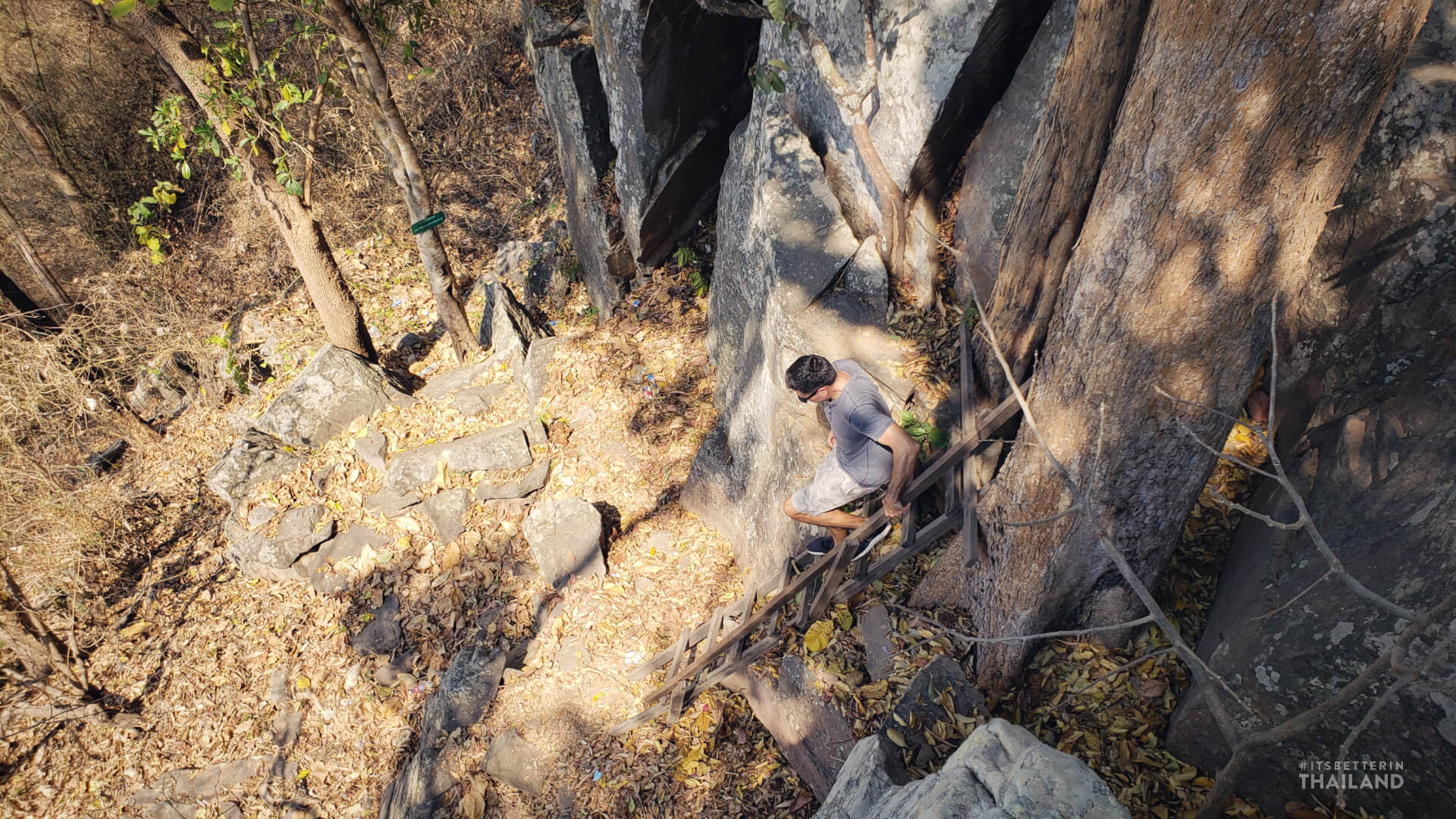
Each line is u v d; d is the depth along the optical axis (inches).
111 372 400.5
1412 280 126.3
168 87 540.4
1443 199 121.6
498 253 429.1
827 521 191.6
